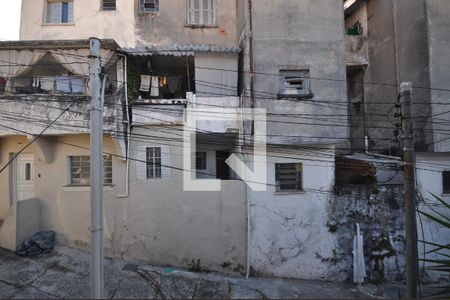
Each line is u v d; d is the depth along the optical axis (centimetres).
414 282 908
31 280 1036
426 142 1312
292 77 1269
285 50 1252
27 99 1174
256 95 1238
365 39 1677
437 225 1314
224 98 1259
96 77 833
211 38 1455
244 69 1262
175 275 1145
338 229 1253
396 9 1470
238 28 1420
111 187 1221
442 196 1329
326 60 1259
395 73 1477
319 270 1239
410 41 1390
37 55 1163
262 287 1130
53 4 1441
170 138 1233
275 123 1238
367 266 1243
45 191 1259
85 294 993
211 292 1066
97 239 811
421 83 1333
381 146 1570
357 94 1709
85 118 1170
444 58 1302
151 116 1222
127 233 1213
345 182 1319
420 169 1335
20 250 1157
